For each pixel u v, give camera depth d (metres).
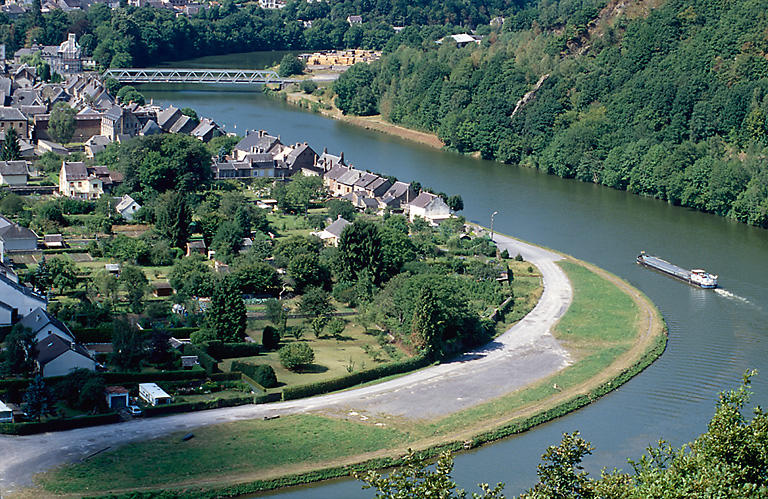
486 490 139.12
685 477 143.75
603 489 142.12
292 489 198.00
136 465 198.25
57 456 199.75
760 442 148.75
